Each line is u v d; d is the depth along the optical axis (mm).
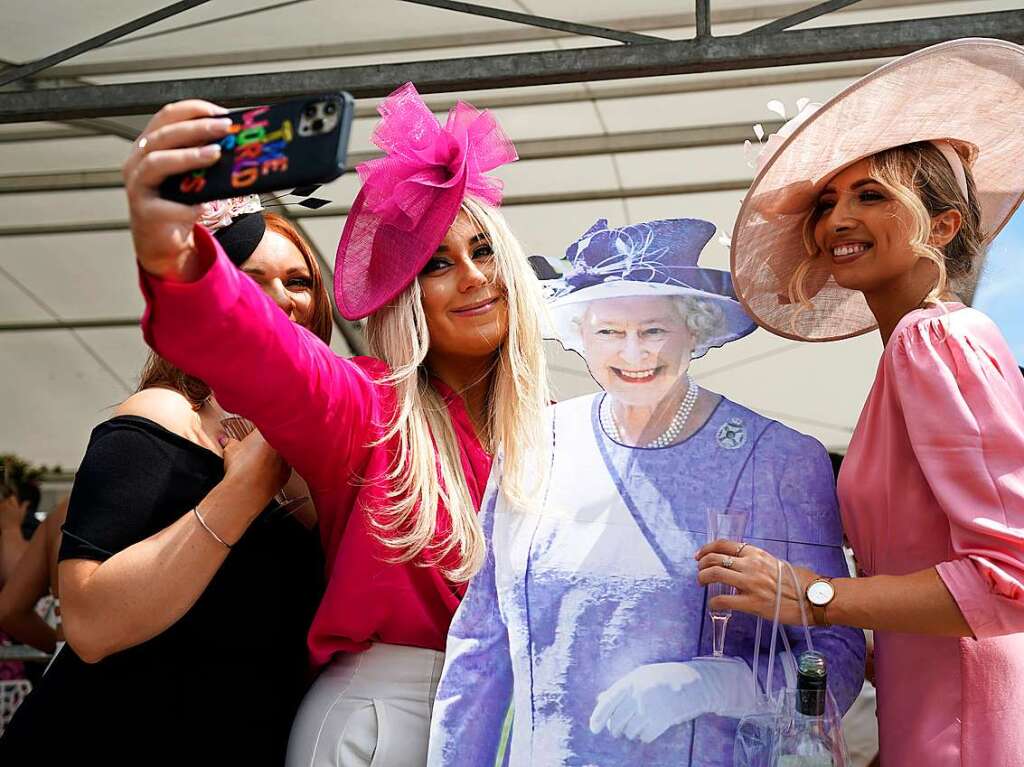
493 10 3693
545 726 1859
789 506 1954
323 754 1906
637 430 2000
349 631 1920
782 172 1987
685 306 2088
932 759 1814
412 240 2023
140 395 2119
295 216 6555
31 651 4340
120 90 3852
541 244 7035
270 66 5324
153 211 1415
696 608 1895
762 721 1829
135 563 1881
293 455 1866
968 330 1828
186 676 2035
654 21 4977
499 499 1963
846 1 3494
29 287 7555
